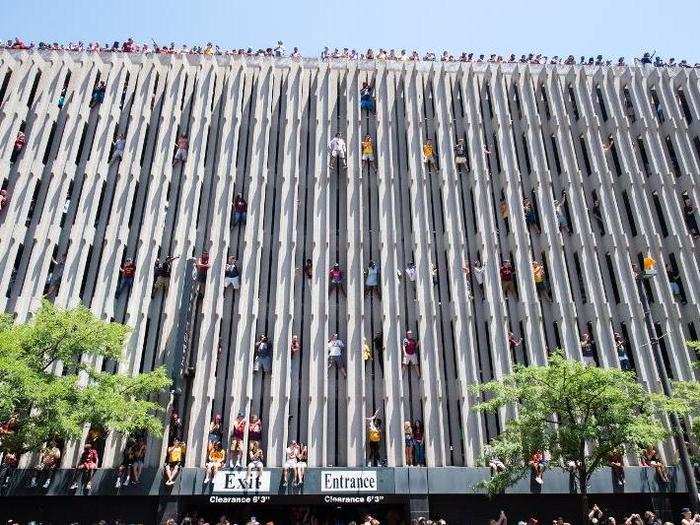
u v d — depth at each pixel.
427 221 25.17
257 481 19.14
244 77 27.75
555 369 14.69
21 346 14.87
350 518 21.33
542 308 24.23
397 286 23.80
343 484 19.39
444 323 23.83
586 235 25.42
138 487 18.78
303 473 19.39
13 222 22.75
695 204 26.27
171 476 18.88
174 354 21.17
